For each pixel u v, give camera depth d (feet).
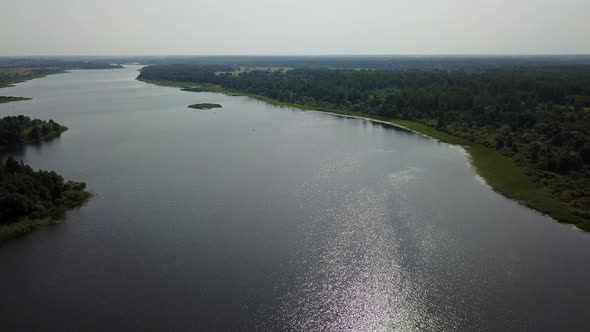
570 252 240.94
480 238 257.96
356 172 382.42
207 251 242.37
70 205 304.71
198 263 229.86
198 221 280.72
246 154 447.01
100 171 386.32
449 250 244.42
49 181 308.81
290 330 181.47
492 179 361.30
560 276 217.36
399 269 225.56
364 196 324.19
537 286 209.15
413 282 214.07
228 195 326.44
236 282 213.05
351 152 453.58
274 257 236.63
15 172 318.65
